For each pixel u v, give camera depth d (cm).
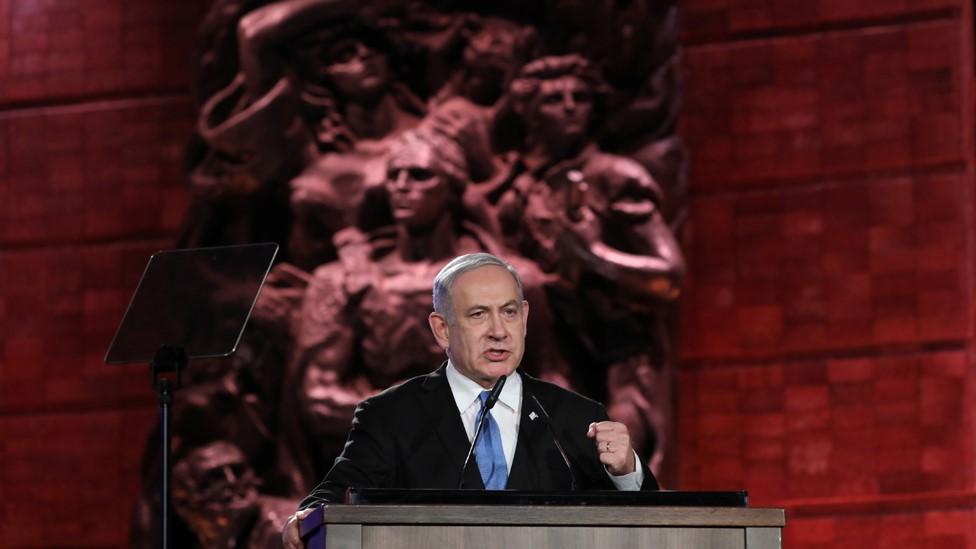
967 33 1738
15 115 1948
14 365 1906
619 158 1639
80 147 1930
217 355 959
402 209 1589
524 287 1577
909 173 1733
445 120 1652
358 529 705
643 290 1569
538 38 1692
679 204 1684
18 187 1936
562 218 1600
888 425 1697
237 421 1625
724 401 1744
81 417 1884
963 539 1661
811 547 1697
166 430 965
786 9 1786
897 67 1748
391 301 1566
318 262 1672
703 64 1805
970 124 1728
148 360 965
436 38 1695
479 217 1622
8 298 1920
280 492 1605
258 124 1666
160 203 1903
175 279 989
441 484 862
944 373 1691
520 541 718
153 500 1641
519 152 1667
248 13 1723
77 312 1905
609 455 823
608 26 1677
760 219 1767
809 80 1772
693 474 1738
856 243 1734
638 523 722
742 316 1753
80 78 1938
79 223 1917
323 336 1577
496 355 871
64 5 1953
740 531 734
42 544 1870
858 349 1720
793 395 1728
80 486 1872
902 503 1686
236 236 1720
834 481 1703
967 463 1670
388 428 884
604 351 1620
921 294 1708
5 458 1892
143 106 1923
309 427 1568
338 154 1688
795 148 1764
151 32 1931
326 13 1681
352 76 1680
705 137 1791
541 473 865
